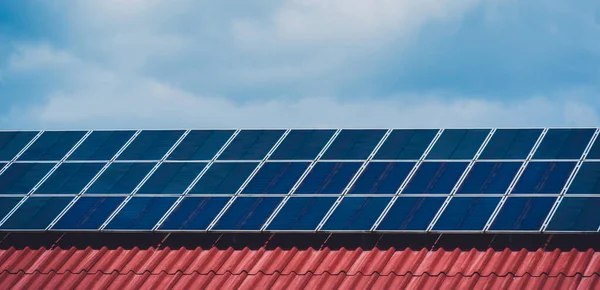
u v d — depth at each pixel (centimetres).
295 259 4028
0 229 4266
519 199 4038
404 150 4450
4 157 4753
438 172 4272
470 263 3875
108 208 4312
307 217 4119
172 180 4438
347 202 4169
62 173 4578
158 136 4794
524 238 3972
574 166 4172
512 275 3762
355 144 4541
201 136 4753
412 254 3991
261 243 4153
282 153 4541
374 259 3978
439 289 3734
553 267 3788
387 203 4128
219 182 4391
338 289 3800
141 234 4269
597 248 3881
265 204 4225
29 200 4412
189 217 4203
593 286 3619
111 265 4103
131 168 4559
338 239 4119
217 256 4112
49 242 4294
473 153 4366
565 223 3866
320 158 4472
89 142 4806
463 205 4059
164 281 3962
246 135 4719
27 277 4069
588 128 4416
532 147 4344
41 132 4938
